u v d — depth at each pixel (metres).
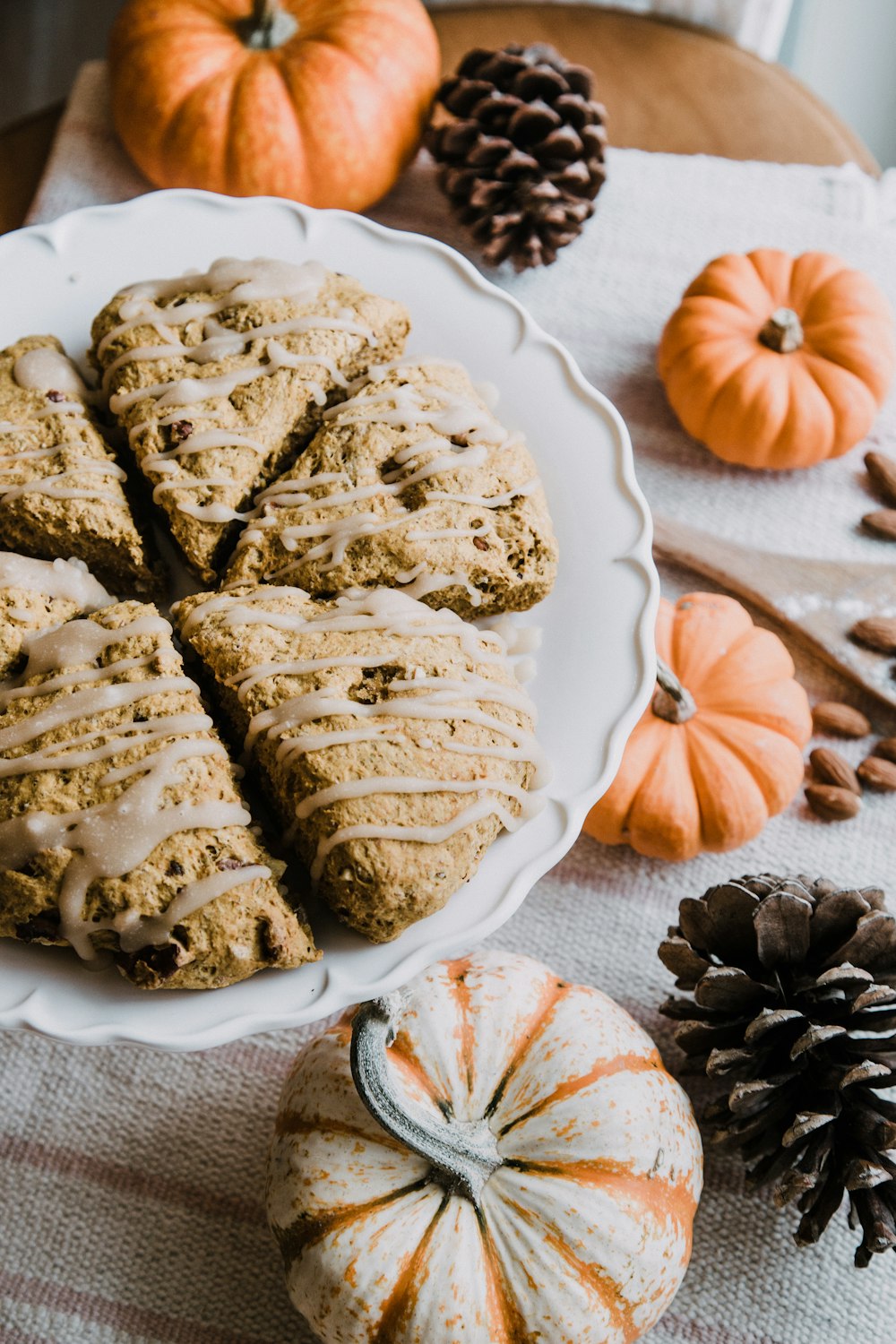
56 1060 0.69
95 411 0.65
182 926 0.58
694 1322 0.67
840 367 0.74
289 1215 0.63
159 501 0.62
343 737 0.59
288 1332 0.67
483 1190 0.63
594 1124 0.63
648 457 0.77
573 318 0.78
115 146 0.79
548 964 0.71
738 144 0.82
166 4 0.75
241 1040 0.70
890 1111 0.65
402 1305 0.62
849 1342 0.67
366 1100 0.60
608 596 0.64
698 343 0.74
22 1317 0.67
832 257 0.76
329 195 0.76
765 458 0.75
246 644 0.60
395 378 0.64
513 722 0.61
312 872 0.59
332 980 0.59
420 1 0.80
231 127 0.74
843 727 0.73
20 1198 0.68
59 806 0.58
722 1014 0.66
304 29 0.75
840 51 0.92
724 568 0.74
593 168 0.75
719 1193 0.69
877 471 0.76
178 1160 0.69
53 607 0.62
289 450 0.64
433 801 0.59
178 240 0.68
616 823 0.70
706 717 0.71
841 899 0.65
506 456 0.64
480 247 0.77
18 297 0.67
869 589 0.74
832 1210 0.65
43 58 1.00
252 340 0.64
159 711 0.59
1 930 0.59
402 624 0.61
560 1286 0.62
